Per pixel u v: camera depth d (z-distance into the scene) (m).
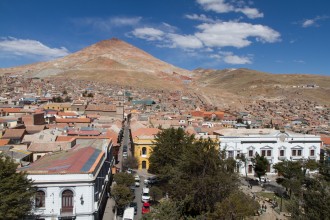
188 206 49.78
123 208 56.97
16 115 116.25
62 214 45.53
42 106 179.38
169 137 74.56
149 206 57.88
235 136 86.50
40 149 71.25
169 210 44.53
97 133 94.62
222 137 85.56
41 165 52.84
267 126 165.75
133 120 152.62
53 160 55.88
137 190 69.69
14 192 38.47
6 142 74.19
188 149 57.62
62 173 45.94
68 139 81.00
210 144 55.81
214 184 48.97
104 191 58.81
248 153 86.69
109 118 152.75
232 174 51.16
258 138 87.31
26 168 50.56
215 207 45.78
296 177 66.94
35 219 44.66
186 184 49.91
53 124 117.38
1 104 174.75
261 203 64.19
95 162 53.03
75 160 52.50
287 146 88.44
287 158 88.06
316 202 36.38
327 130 152.88
